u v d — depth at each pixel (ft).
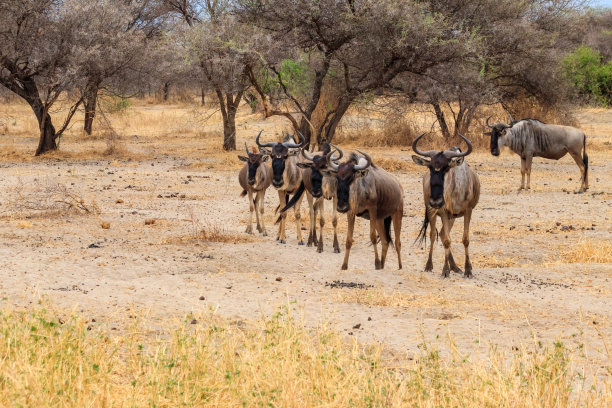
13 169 245.65
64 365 55.52
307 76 309.22
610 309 88.43
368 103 283.18
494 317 85.05
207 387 54.60
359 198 109.19
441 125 330.54
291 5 251.19
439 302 91.86
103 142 362.94
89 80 295.89
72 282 98.89
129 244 127.75
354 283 102.73
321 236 130.62
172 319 80.74
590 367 65.36
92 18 281.74
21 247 120.26
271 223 159.22
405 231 150.41
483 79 297.53
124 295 92.73
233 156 291.58
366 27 248.32
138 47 300.81
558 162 284.20
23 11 271.28
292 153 139.64
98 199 185.78
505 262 122.42
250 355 61.67
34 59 281.54
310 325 80.69
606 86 487.20
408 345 73.41
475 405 53.21
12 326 63.46
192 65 282.36
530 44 293.64
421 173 249.34
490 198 195.83
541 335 77.00
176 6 317.22
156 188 209.56
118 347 68.23
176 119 467.52
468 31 259.39
